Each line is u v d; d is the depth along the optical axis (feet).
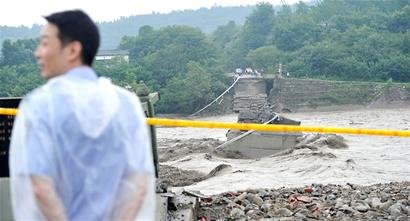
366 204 36.37
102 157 10.02
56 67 10.75
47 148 9.65
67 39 10.67
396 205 34.78
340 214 33.71
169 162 99.40
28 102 10.06
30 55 307.17
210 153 103.40
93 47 10.89
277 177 78.13
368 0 395.55
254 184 72.02
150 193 10.48
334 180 76.13
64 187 9.88
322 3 390.01
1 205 17.25
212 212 34.50
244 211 35.22
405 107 256.52
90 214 9.89
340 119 226.38
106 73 293.43
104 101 10.23
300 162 89.04
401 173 85.46
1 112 18.58
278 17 385.91
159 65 296.51
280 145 101.04
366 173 82.99
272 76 289.53
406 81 292.81
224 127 25.77
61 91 10.09
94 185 9.94
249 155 101.76
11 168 9.95
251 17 389.39
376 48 308.81
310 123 213.25
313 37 339.57
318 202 37.68
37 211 9.60
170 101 272.31
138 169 10.31
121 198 10.14
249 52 357.61
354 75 295.07
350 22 353.51
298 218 32.53
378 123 203.82
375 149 116.67
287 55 322.96
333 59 300.81
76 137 9.87
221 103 277.44
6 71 269.64
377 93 265.75
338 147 115.34
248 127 25.55
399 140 134.82
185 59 300.40
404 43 310.04
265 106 262.26
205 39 323.78
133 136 10.42
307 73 302.25
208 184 72.84
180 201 30.94
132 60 324.80
